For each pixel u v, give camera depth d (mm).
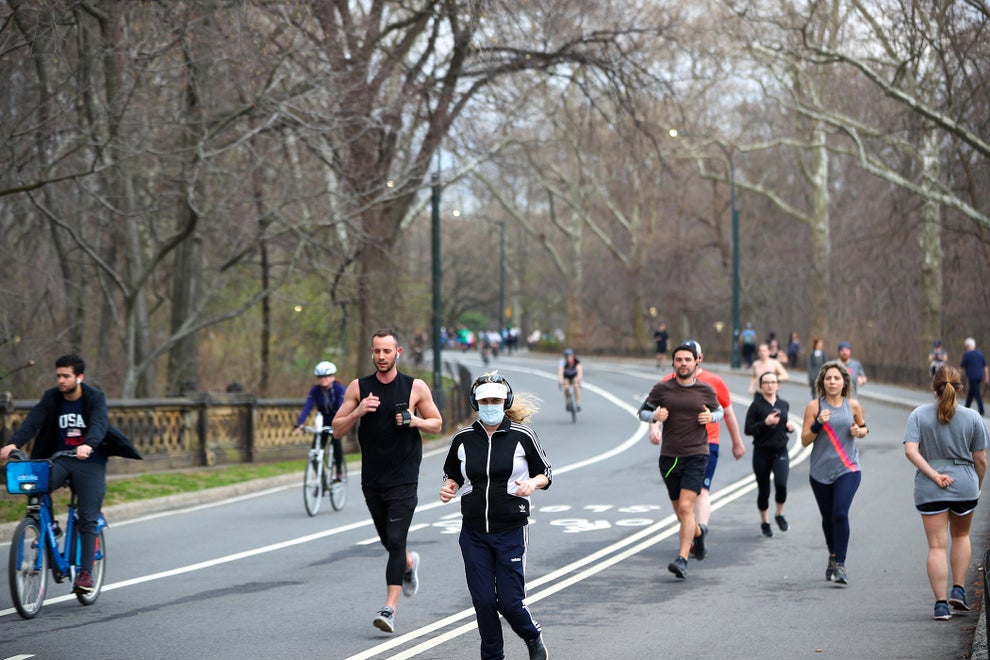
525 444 12961
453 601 17672
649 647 14617
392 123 47844
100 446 17547
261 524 26969
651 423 20344
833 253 108562
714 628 15703
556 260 128125
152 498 30281
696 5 68188
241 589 18750
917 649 14406
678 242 126875
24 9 29953
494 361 127875
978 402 52438
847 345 44688
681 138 100875
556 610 17031
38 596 16719
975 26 42344
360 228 48625
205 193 42719
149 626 15938
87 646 14758
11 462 16672
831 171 118125
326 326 63312
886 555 21578
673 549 22672
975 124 46375
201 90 38844
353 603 17562
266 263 53094
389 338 15930
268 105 38750
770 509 28438
